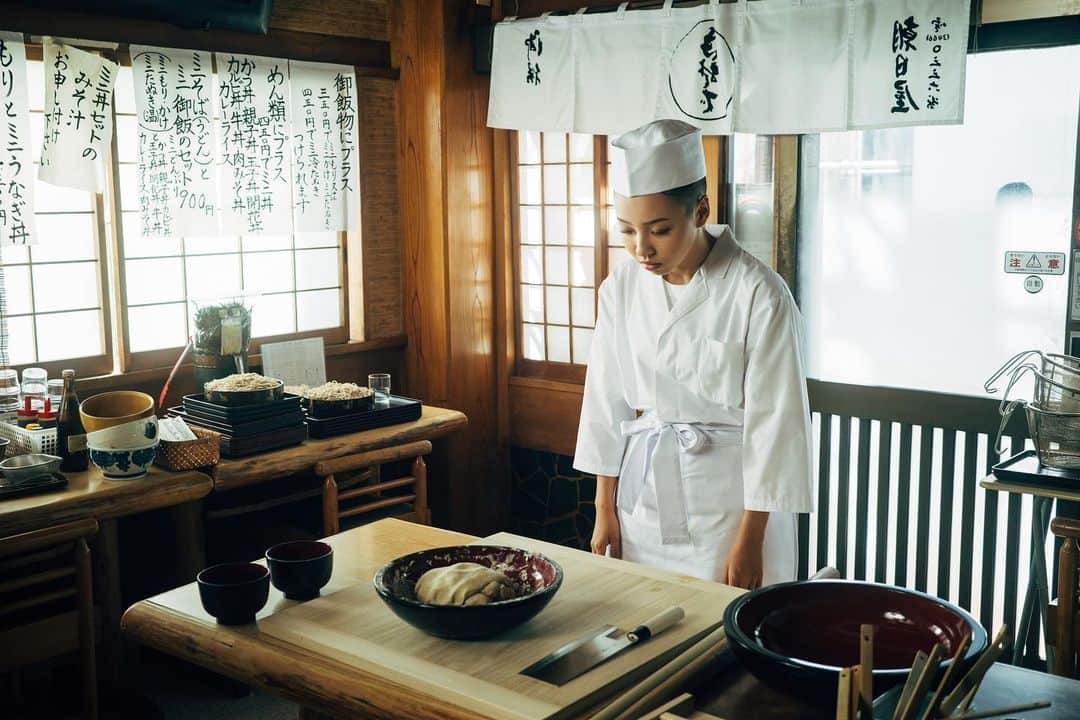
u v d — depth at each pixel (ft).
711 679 4.51
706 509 7.82
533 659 4.59
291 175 13.42
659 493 7.88
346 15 13.93
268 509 12.21
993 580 11.46
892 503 12.57
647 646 4.75
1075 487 8.75
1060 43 10.17
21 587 8.75
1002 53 10.73
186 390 12.67
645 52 12.46
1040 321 10.97
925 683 3.49
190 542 10.56
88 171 11.22
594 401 8.32
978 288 11.30
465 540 6.56
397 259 15.12
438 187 14.48
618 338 8.15
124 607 12.12
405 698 4.28
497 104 13.82
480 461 15.52
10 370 10.50
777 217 12.30
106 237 11.98
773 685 4.03
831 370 12.44
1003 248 11.08
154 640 5.26
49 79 10.80
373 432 11.57
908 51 10.55
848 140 11.85
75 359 11.78
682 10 12.04
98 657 10.16
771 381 7.31
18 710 10.23
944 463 11.59
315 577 5.43
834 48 11.02
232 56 12.52
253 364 13.42
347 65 13.93
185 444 9.87
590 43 12.91
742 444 7.66
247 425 10.47
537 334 15.38
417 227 14.84
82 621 9.04
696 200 6.93
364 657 4.65
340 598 5.42
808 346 12.53
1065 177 10.61
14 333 11.33
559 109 13.30
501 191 15.07
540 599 4.80
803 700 3.99
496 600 4.87
